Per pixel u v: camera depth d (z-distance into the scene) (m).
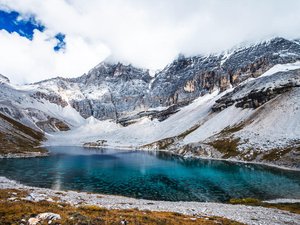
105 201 46.69
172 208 43.44
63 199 40.97
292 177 93.38
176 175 100.50
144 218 27.45
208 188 77.75
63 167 120.06
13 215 22.25
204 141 195.75
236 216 38.41
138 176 98.56
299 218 39.88
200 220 31.61
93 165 130.62
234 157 149.25
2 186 53.75
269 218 38.19
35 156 165.12
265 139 154.25
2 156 147.38
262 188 76.81
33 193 43.03
